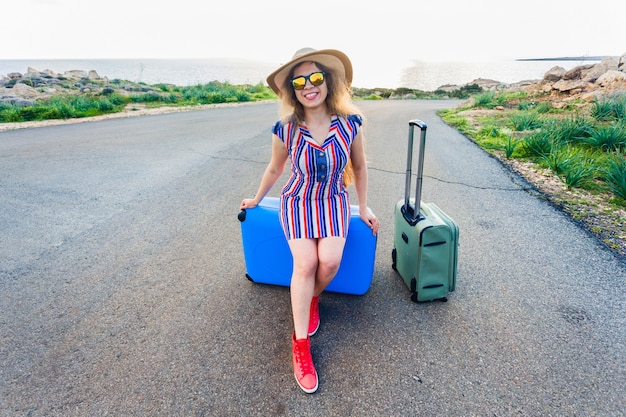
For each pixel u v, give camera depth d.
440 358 2.03
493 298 2.52
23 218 3.92
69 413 1.74
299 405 1.77
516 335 2.18
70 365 2.02
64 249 3.27
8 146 7.49
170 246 3.31
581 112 8.95
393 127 9.70
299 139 1.99
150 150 6.95
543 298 2.50
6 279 2.82
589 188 4.46
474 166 5.58
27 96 15.85
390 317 2.37
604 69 11.93
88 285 2.74
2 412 1.74
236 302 2.54
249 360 2.04
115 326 2.31
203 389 1.86
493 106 12.77
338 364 2.01
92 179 5.21
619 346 2.08
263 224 2.50
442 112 13.41
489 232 3.45
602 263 2.89
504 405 1.74
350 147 2.05
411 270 2.50
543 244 3.21
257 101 18.28
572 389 1.82
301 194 2.07
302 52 1.97
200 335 2.23
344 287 2.59
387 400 1.79
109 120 11.28
